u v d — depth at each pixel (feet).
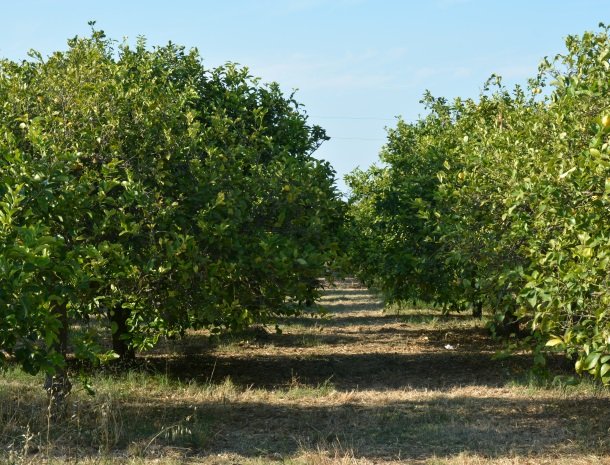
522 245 29.50
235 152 36.17
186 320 37.65
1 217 19.80
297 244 34.45
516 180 28.63
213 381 41.29
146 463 24.57
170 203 31.65
